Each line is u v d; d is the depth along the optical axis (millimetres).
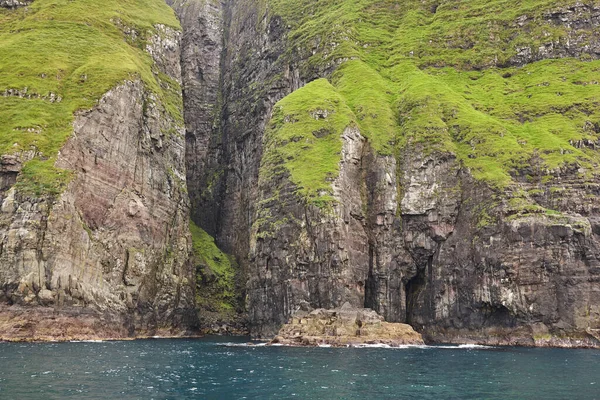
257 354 68625
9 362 54938
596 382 48594
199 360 62156
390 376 50562
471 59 123438
